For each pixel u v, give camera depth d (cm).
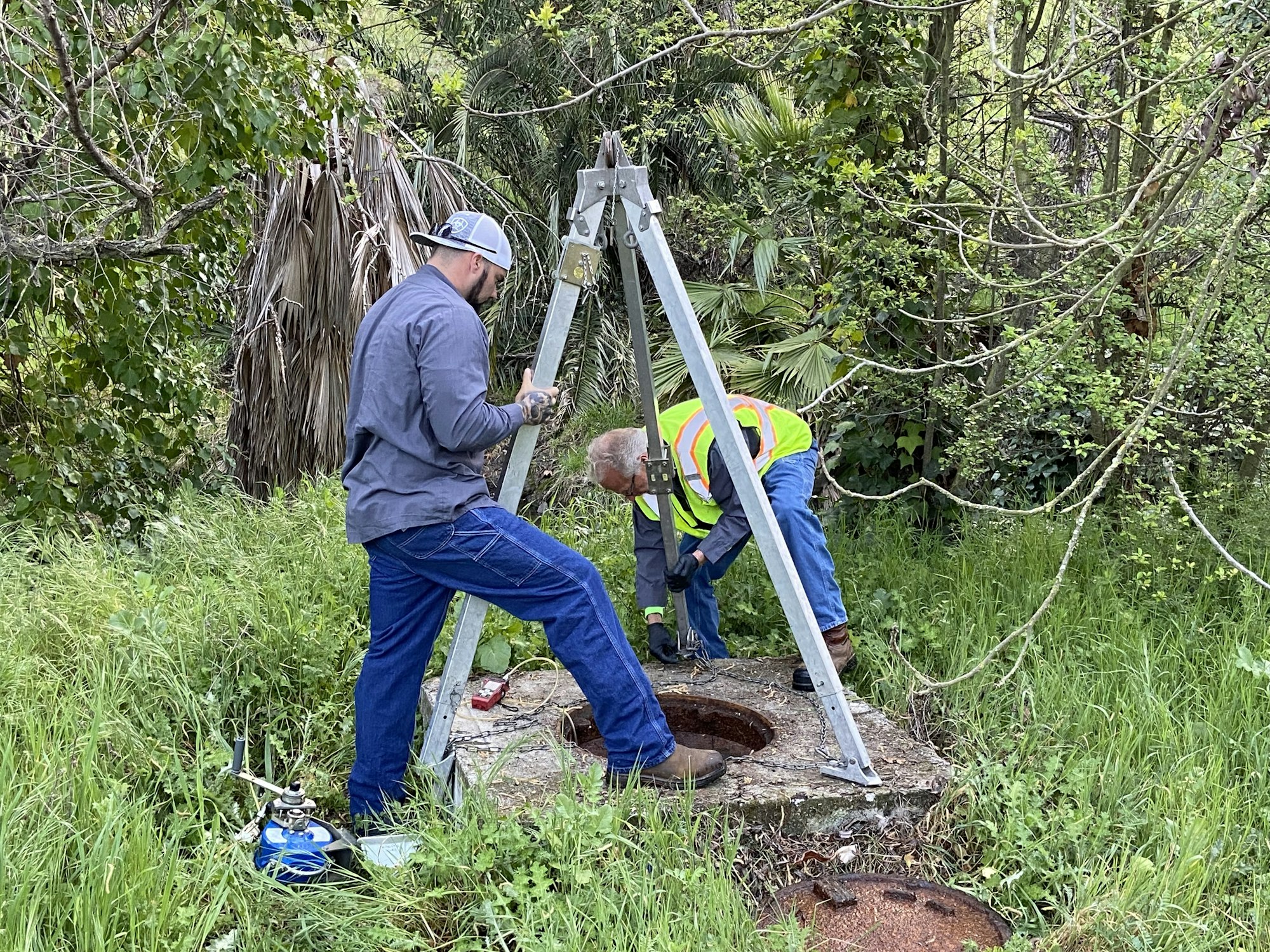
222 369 891
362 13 1065
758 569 497
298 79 512
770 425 391
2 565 433
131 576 457
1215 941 256
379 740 306
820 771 325
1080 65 402
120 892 237
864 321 527
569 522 591
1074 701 360
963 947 258
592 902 257
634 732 306
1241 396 432
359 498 291
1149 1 427
